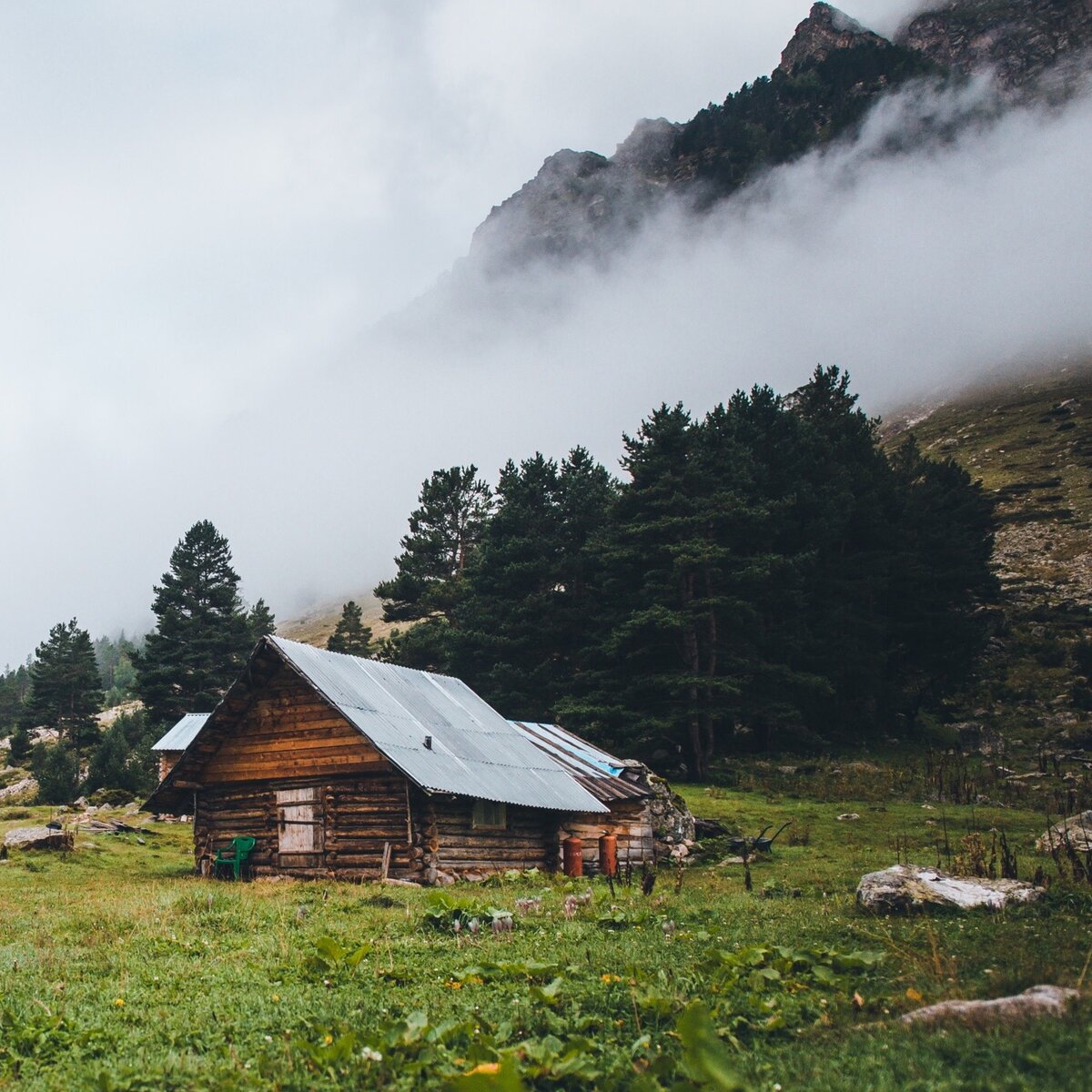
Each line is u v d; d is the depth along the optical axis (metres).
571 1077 7.21
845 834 36.03
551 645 65.88
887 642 68.38
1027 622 82.50
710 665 56.88
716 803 44.84
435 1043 8.16
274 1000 10.29
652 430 64.44
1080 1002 7.73
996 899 14.99
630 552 59.62
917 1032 7.51
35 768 91.31
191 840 39.62
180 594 91.81
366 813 26.78
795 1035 8.16
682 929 14.47
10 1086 7.84
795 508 65.44
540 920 15.80
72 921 17.39
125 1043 8.86
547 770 32.00
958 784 47.47
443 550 84.31
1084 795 43.16
